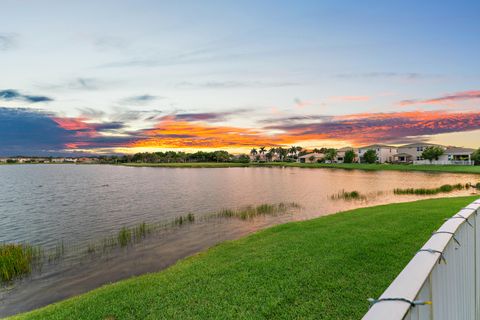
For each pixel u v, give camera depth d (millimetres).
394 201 25469
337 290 6191
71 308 6160
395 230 10594
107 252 12523
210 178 60438
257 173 76062
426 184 39719
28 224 19188
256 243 10719
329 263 7641
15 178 69438
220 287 6656
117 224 18781
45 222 19719
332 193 32312
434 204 16484
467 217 3395
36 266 11000
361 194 30156
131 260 11516
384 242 9195
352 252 8383
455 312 2789
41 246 14000
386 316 1549
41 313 6215
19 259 10547
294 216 19625
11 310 7855
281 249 9164
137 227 17188
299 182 47062
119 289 6984
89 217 21234
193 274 7648
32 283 9523
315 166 99812
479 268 4027
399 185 39188
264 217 19406
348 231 10852
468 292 3393
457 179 46188
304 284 6531
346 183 43438
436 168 65688
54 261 11547
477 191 30156
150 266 10805
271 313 5469
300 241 9945
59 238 15570
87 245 13797
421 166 73438
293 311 5484
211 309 5727
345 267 7336
